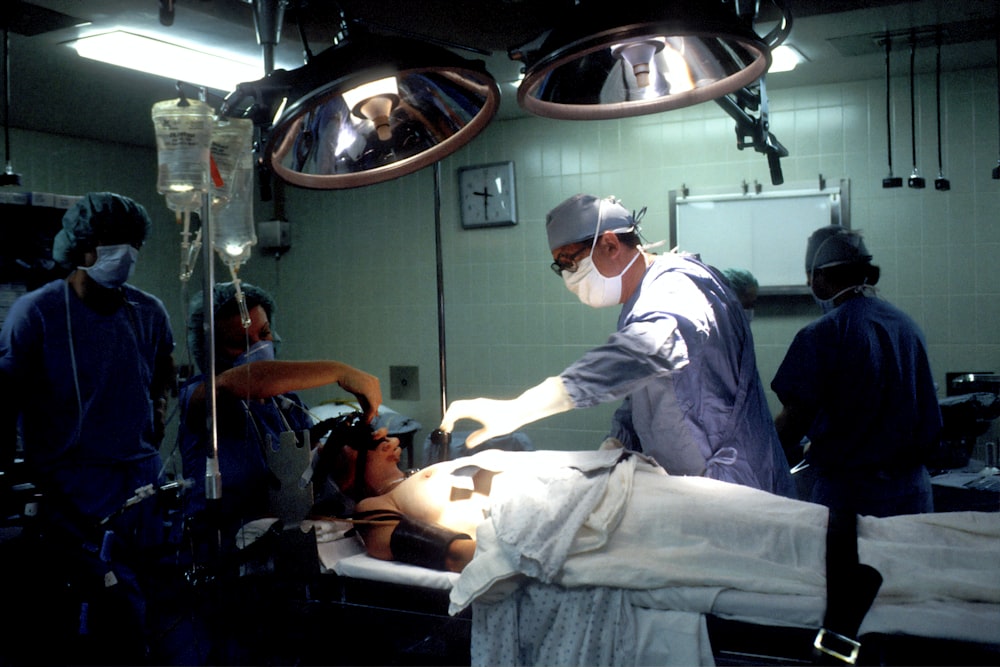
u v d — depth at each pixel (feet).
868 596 4.88
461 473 6.85
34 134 14.12
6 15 8.51
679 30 4.78
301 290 16.35
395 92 5.74
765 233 12.76
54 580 7.22
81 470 8.61
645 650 5.12
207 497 5.43
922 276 12.06
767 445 6.97
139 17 8.62
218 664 5.58
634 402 6.95
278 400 8.02
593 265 7.19
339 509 7.14
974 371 11.84
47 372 8.54
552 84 6.08
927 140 11.93
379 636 5.78
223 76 10.98
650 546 5.61
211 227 5.19
